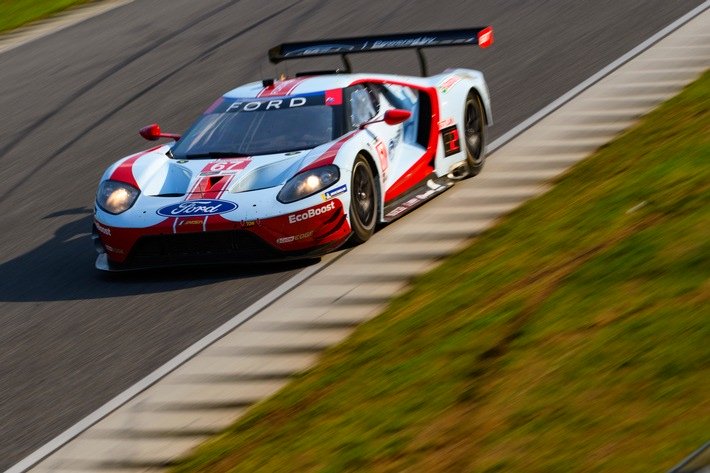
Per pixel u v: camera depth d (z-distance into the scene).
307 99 29.89
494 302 21.75
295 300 24.81
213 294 25.86
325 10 58.22
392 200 29.84
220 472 17.34
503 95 41.25
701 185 25.53
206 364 22.05
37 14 66.88
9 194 38.38
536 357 18.55
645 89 38.50
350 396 19.06
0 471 18.83
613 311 19.55
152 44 56.75
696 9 48.34
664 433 15.11
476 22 52.09
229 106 30.58
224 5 62.75
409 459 16.25
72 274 29.11
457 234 27.80
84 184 38.47
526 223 27.12
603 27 48.00
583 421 16.03
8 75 54.72
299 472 16.69
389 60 49.38
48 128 45.88
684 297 19.16
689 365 16.73
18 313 26.44
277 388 20.47
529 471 15.07
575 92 39.88
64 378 22.33
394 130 30.48
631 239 22.98
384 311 23.22
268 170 27.66
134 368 22.33
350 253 27.58
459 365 19.08
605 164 30.83
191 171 28.28
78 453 19.11
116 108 47.41
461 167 32.78
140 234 26.98
